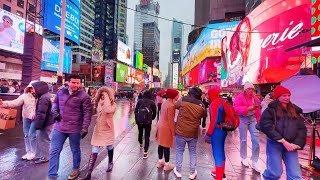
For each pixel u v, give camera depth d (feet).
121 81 275.18
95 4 523.29
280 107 12.07
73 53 381.81
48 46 138.00
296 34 64.08
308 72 21.47
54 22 131.64
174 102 18.26
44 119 17.79
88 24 480.64
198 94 16.83
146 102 22.02
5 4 150.71
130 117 54.39
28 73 39.96
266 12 76.43
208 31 198.39
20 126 33.04
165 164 17.94
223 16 280.31
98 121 16.16
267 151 12.64
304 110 19.21
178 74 580.71
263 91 80.79
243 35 92.89
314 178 16.90
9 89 50.42
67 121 14.93
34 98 19.44
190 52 302.25
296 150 11.91
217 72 186.19
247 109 18.81
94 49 223.92
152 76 551.18
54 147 14.83
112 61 252.62
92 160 15.78
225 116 14.89
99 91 16.31
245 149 20.08
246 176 17.44
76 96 14.98
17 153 20.59
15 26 108.47
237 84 96.89
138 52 374.63
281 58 67.72
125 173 17.06
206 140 15.44
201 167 19.26
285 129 11.75
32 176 15.67
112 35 563.48
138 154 22.33
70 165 18.20
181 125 16.43
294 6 66.03
